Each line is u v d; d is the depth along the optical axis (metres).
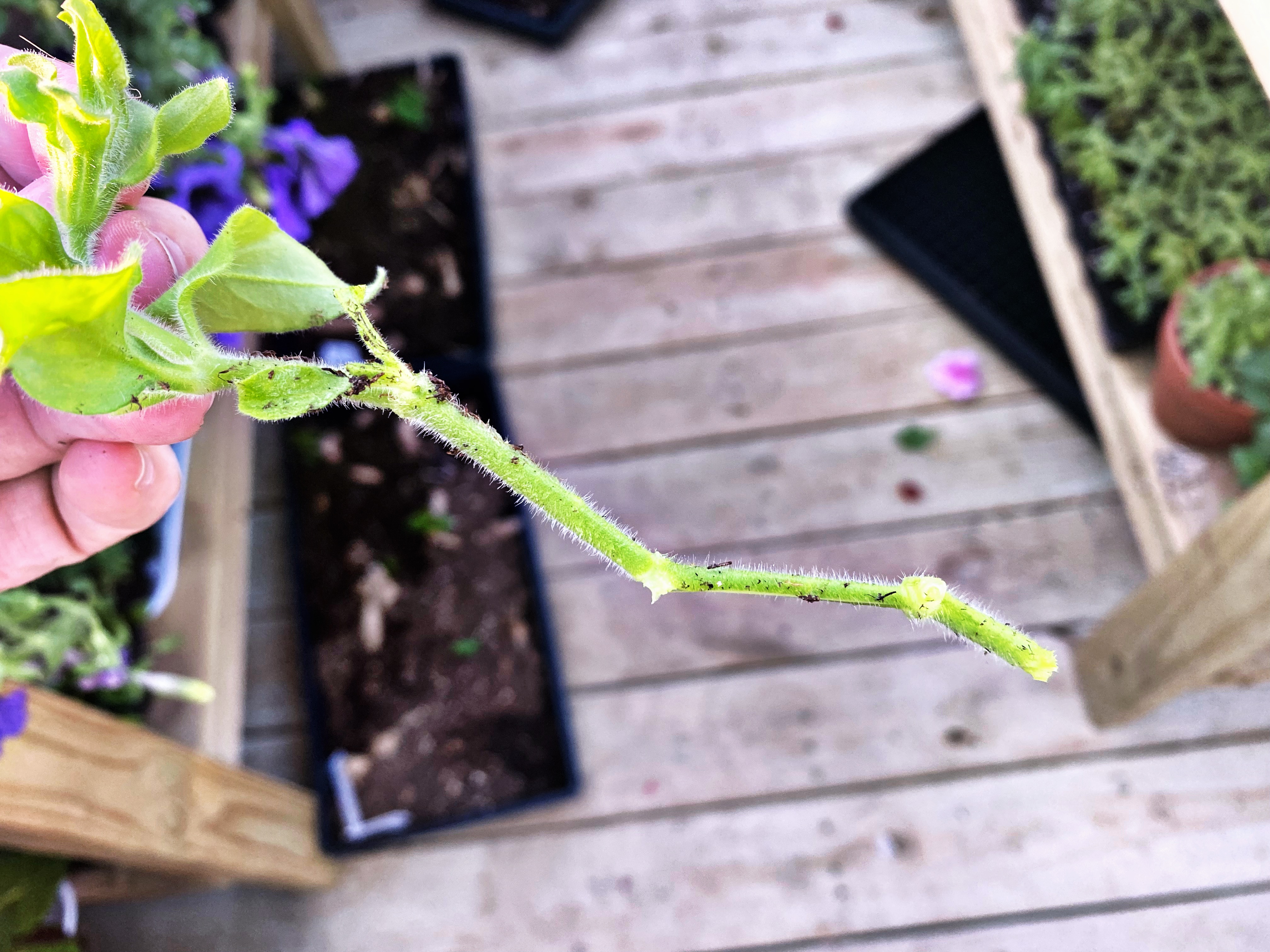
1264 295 1.03
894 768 1.21
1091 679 1.19
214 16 1.26
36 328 0.24
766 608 1.28
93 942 1.17
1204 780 1.18
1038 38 1.27
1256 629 0.89
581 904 1.18
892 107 1.52
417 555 1.28
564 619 1.29
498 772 1.21
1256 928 1.13
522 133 1.55
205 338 0.31
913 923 1.16
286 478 1.30
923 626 1.26
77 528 0.57
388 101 1.50
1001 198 1.43
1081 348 1.22
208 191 1.04
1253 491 0.83
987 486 1.32
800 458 1.34
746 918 1.17
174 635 1.04
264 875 1.05
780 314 1.42
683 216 1.49
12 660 0.85
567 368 1.41
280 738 1.23
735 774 1.22
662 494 1.34
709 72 1.57
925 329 1.40
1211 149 1.17
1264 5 0.74
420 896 1.19
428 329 1.38
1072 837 1.18
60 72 0.50
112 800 0.81
